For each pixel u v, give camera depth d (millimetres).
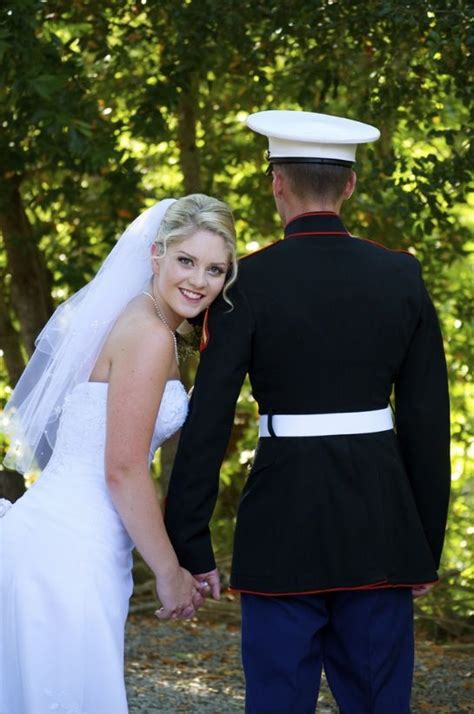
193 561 4574
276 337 4480
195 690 7836
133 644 9391
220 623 10281
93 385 4676
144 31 10219
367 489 4496
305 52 9219
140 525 4520
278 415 4543
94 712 4555
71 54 9953
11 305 13000
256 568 4508
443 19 7180
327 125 4691
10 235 11430
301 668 4473
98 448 4652
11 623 4609
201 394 4457
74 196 10844
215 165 12156
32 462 5113
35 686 4504
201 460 4457
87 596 4551
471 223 13195
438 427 4723
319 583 4441
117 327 4676
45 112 8648
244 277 4559
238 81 10992
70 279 11031
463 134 9000
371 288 4578
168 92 9938
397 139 11453
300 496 4473
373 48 8938
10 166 9961
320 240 4609
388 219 11344
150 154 12578
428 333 4711
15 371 12742
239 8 8695
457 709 7191
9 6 8172
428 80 9430
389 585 4512
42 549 4590
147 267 4805
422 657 8805
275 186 4723
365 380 4543
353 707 4602
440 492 4766
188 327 5016
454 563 10906
